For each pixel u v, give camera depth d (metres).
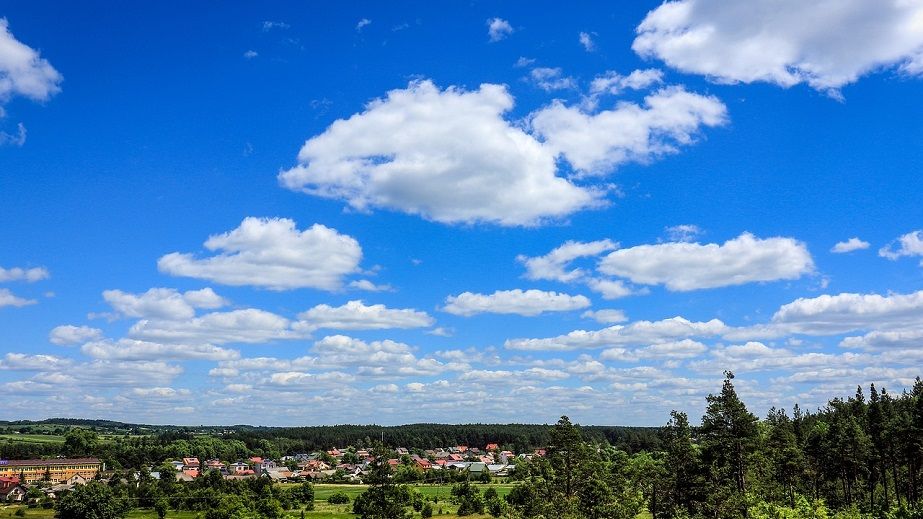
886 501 122.25
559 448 117.94
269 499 182.62
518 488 154.00
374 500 122.25
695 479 101.75
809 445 137.38
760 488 113.62
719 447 102.19
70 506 179.25
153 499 199.38
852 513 119.44
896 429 117.62
